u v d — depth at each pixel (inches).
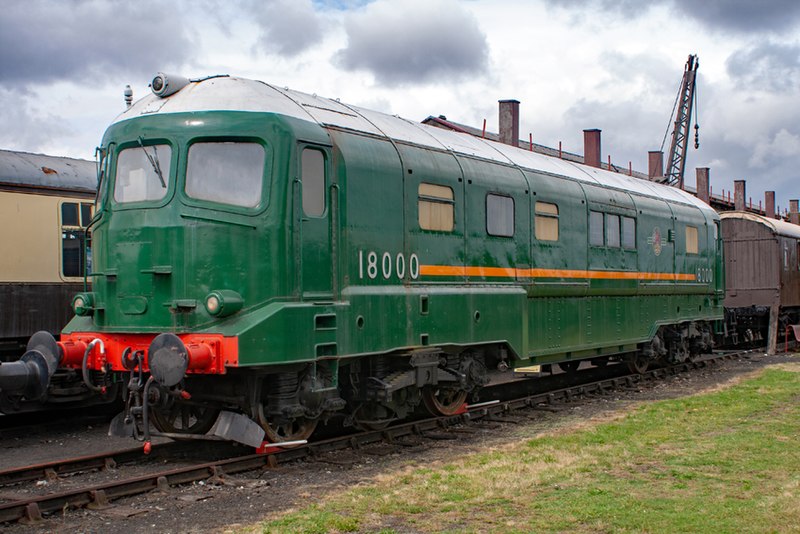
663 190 759.1
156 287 337.4
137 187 351.6
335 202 361.7
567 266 551.2
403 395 407.5
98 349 345.1
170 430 372.5
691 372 736.3
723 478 311.9
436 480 313.3
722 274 835.4
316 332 341.1
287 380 342.0
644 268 663.1
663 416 469.4
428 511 269.9
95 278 359.3
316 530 247.4
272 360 321.4
